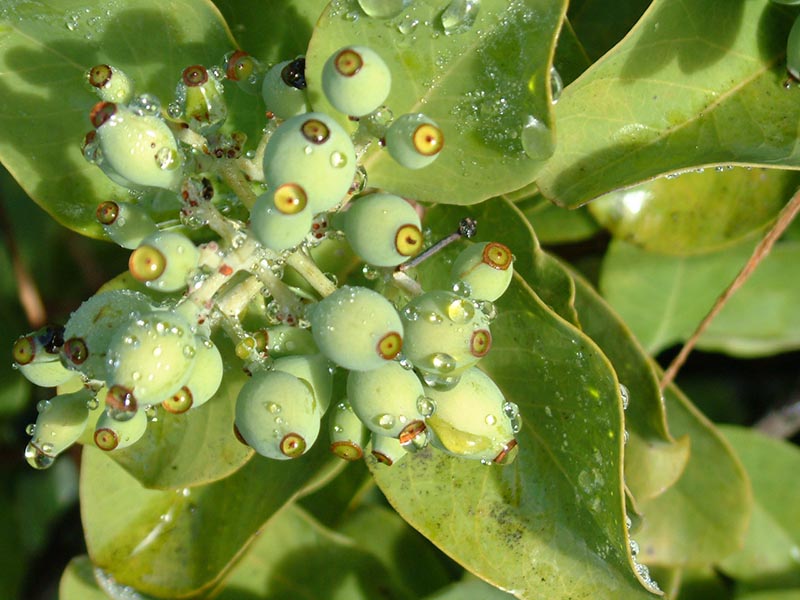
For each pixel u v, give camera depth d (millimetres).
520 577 170
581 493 168
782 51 174
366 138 157
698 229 201
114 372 142
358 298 147
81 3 167
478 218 177
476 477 174
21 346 154
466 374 154
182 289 166
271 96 161
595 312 191
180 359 143
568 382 167
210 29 169
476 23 160
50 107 172
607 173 173
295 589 211
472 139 165
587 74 169
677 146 173
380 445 157
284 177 145
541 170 166
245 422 148
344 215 156
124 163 150
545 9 158
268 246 149
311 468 182
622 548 161
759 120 174
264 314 173
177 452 178
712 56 173
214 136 158
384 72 151
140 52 170
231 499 188
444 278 176
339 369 177
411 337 150
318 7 174
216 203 174
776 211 199
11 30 168
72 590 203
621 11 184
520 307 168
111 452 177
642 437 194
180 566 187
